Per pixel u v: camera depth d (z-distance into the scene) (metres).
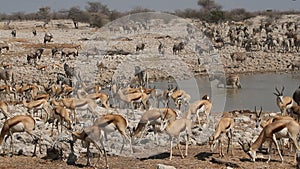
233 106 50.66
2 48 92.25
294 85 67.06
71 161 25.77
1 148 28.25
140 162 25.98
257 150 29.06
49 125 34.53
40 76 68.94
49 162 25.91
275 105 51.69
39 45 103.75
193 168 24.88
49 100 44.53
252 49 102.12
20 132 29.62
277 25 156.50
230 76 62.81
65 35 129.25
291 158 27.36
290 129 25.59
